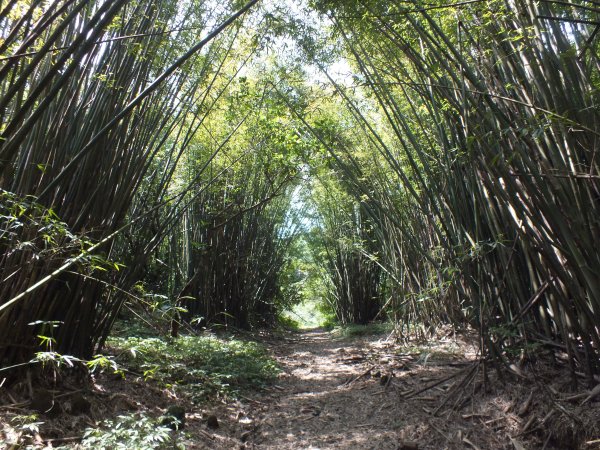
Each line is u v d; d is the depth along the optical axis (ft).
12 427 7.98
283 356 22.61
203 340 17.54
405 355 17.24
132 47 11.22
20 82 6.95
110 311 12.85
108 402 10.43
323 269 41.96
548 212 9.36
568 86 9.78
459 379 12.74
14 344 9.40
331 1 12.53
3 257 9.32
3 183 9.40
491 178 11.32
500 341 12.19
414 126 17.31
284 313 48.85
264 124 22.71
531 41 10.27
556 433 9.34
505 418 10.23
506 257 12.14
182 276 26.86
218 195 26.89
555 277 10.57
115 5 7.56
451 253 13.71
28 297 9.43
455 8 11.37
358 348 22.54
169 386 12.23
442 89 12.01
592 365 10.34
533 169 9.37
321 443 10.42
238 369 15.51
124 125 11.48
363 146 21.52
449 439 9.94
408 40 13.21
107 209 11.41
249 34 16.88
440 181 15.15
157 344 15.19
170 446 8.69
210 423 11.07
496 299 12.35
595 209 9.83
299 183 30.40
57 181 8.02
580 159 10.24
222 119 24.23
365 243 32.40
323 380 16.40
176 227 27.09
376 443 10.13
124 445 7.83
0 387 9.23
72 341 10.98
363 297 34.96
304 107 20.26
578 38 10.53
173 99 13.46
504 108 11.53
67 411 9.38
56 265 9.87
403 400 12.42
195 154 24.49
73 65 7.33
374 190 22.22
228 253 28.89
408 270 20.49
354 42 15.47
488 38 11.48
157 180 19.26
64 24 7.09
